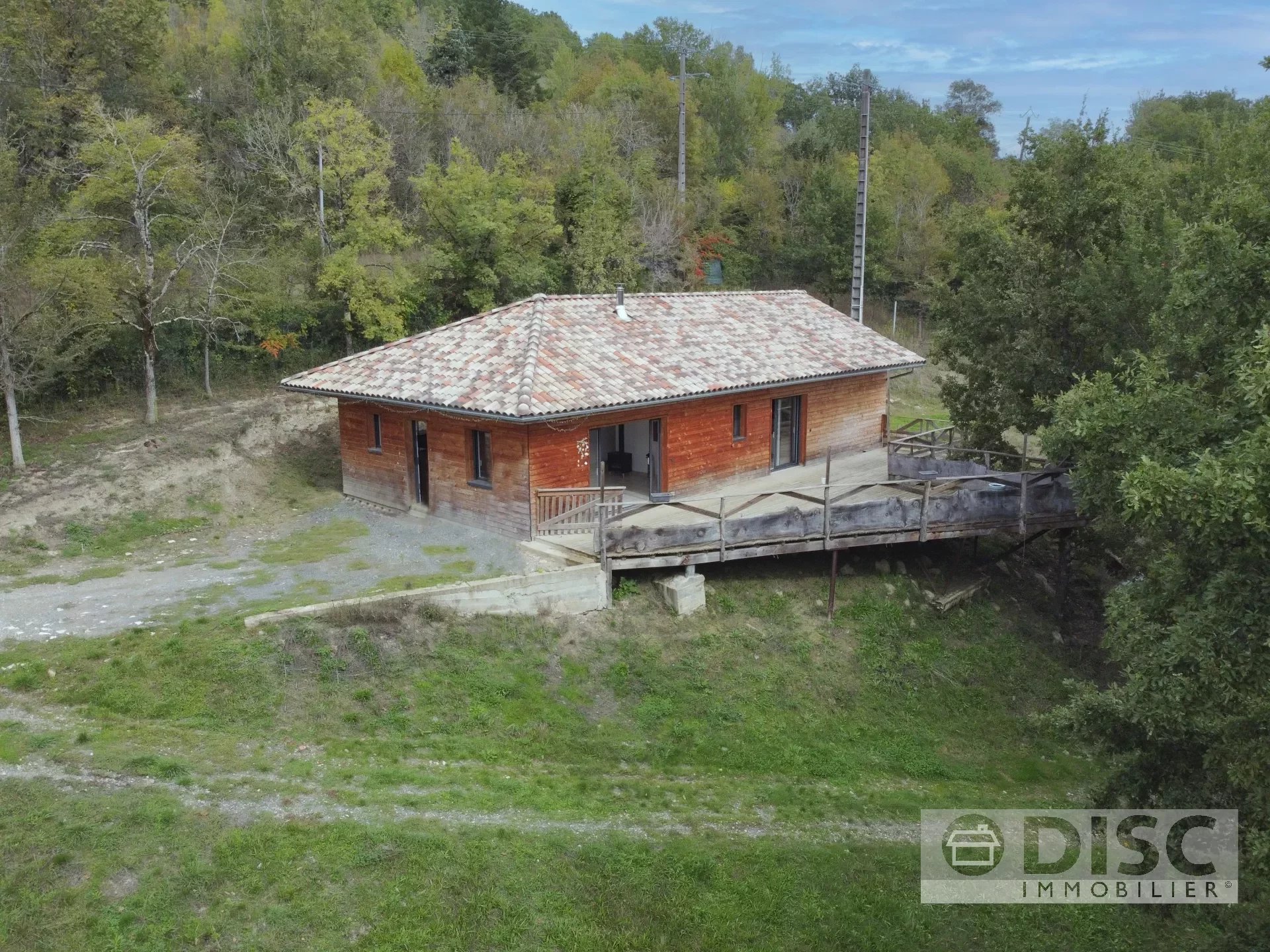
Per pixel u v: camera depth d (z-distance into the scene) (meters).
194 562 18.53
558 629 16.69
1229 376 10.97
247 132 35.41
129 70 35.91
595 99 55.12
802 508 20.84
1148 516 8.05
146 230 25.91
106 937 9.58
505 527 19.45
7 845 10.41
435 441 20.72
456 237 34.41
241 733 12.98
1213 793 10.14
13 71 31.22
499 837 11.58
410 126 42.06
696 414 22.31
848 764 15.52
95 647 14.16
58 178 30.11
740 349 23.95
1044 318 22.14
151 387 25.81
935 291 25.69
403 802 11.99
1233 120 38.31
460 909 10.41
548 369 19.42
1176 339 13.09
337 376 21.86
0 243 21.92
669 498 21.77
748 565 20.06
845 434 27.58
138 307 25.88
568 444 19.39
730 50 69.81
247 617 14.96
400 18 58.47
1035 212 23.75
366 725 13.63
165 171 26.62
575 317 22.41
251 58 42.44
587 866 11.45
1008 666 19.47
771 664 17.47
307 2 44.66
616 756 14.46
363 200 31.73
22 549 18.67
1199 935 11.93
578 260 37.56
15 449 21.75
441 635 15.61
